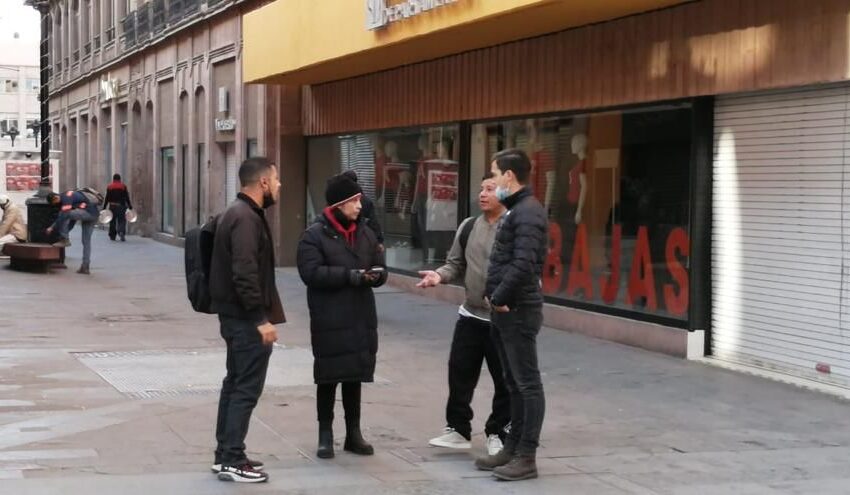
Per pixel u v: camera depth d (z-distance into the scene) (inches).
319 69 711.1
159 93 1293.1
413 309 625.9
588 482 273.4
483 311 296.4
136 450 294.0
